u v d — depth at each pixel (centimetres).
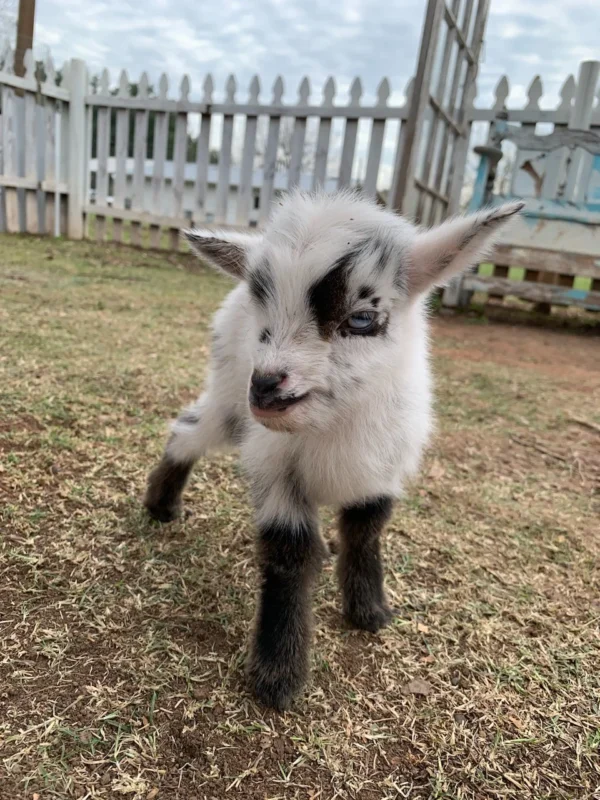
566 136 321
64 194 445
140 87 416
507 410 208
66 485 129
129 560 112
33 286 286
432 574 119
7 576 102
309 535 96
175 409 173
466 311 368
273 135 393
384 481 100
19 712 79
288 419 79
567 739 85
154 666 90
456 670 96
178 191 421
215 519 129
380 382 90
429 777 78
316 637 101
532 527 138
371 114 362
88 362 197
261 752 79
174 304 290
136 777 73
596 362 280
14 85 389
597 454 180
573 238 330
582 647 103
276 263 81
